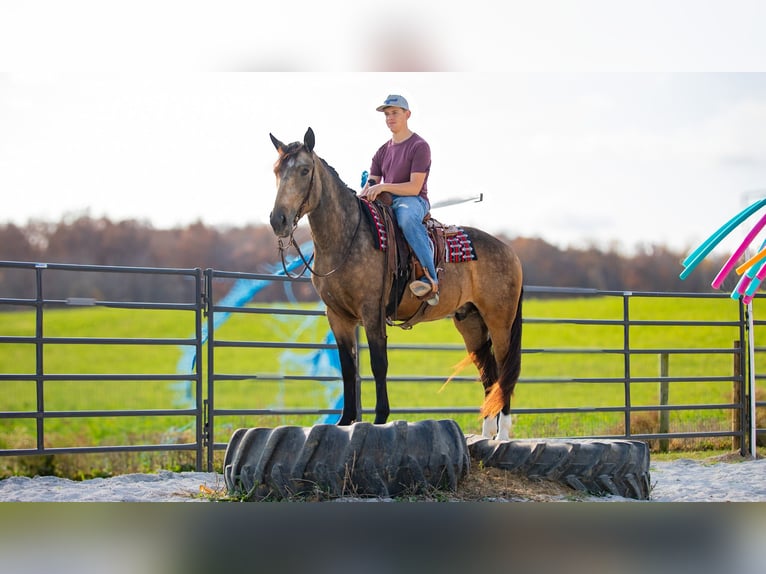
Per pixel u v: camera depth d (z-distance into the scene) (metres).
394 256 9.45
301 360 17.45
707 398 25.16
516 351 11.06
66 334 51.56
